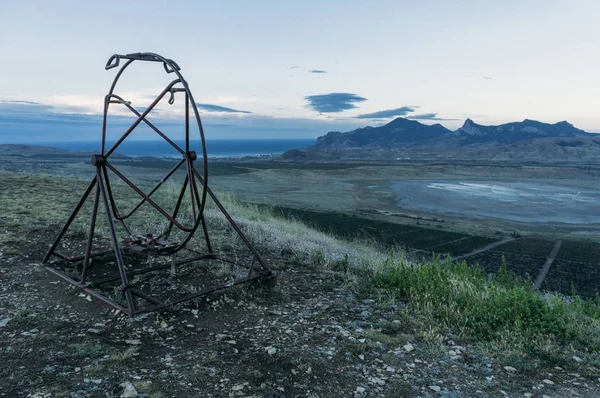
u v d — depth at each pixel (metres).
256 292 6.39
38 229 9.02
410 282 6.99
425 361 4.57
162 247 5.96
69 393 3.47
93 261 7.26
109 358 4.13
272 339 4.89
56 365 3.92
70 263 7.08
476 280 7.83
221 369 4.11
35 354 4.11
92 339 4.54
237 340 4.82
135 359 4.18
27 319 4.89
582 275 48.06
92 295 5.70
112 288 6.12
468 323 5.64
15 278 6.30
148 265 7.35
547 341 5.13
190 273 7.11
